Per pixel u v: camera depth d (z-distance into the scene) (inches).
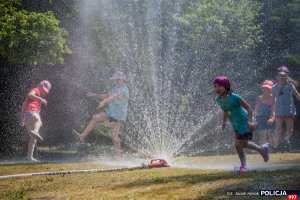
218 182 230.4
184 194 205.5
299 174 244.4
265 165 328.8
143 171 303.7
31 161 426.0
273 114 458.6
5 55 494.9
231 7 643.5
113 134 431.8
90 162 400.5
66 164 380.8
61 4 565.9
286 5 723.4
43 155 516.4
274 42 724.0
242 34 634.8
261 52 720.3
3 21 488.4
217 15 631.8
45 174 308.3
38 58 496.4
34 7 561.0
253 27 653.3
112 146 561.0
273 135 482.6
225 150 570.3
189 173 280.1
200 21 618.2
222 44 630.5
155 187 228.4
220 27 618.2
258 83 700.0
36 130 435.5
